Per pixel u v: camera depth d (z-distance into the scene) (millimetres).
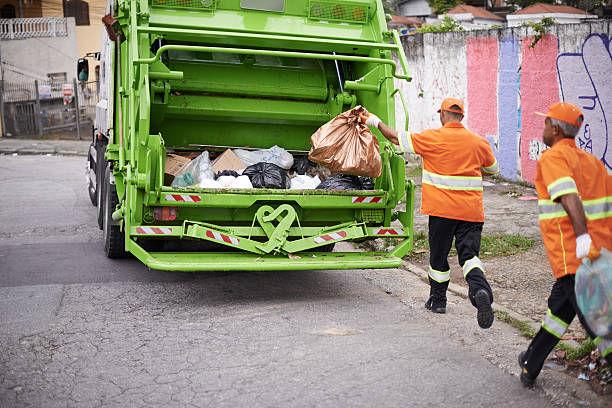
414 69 14430
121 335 4773
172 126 6629
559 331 3674
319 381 3932
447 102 5016
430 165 5016
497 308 5234
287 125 6906
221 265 5195
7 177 14203
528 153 10672
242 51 5430
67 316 5223
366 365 4172
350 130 5824
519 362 3910
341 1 6469
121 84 6414
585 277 3297
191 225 5379
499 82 11328
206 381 3941
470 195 4934
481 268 4738
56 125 25625
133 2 5758
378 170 5793
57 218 9555
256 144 6871
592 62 9117
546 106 10141
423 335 4730
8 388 3852
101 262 7082
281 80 6645
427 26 14414
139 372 4086
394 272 6742
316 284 6301
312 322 5059
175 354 4387
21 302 5590
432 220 5078
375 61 5832
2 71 26281
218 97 6484
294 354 4371
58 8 27859
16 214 9844
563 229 3512
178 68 6387
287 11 6398
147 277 6504
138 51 5691
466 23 27969
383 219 5914
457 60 12625
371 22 6566
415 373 4047
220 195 5418
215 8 6199
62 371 4105
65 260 7137
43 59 26891
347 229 5715
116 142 6984
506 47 11039
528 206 9242
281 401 3668
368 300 5695
